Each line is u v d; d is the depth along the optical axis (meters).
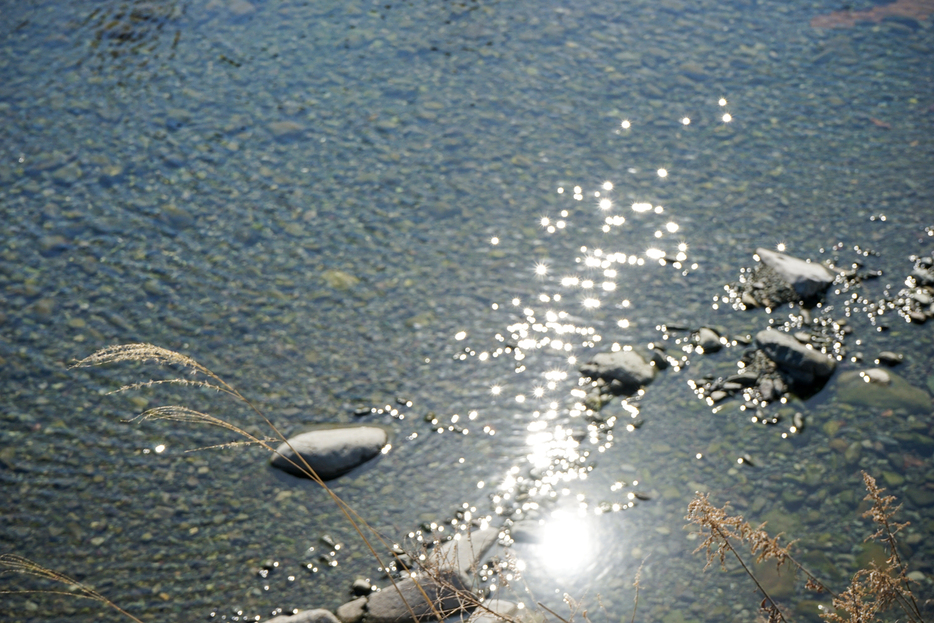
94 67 9.16
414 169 7.59
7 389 5.64
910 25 9.44
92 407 5.51
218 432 5.30
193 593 4.33
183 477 5.01
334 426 5.29
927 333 5.63
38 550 4.58
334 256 6.69
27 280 6.50
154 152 7.85
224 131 8.12
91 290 6.41
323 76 8.94
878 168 7.26
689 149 7.68
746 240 6.59
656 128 7.99
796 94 8.37
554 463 4.98
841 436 4.99
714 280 6.25
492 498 4.79
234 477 5.00
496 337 5.92
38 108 8.48
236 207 7.19
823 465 4.82
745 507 4.62
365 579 4.35
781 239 6.57
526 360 5.73
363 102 8.51
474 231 6.89
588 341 5.84
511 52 9.28
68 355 5.88
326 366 5.75
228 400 5.52
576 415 5.30
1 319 6.17
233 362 5.80
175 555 4.54
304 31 9.81
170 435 5.29
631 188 7.25
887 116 7.94
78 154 7.82
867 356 5.50
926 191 6.93
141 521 4.74
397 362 5.77
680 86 8.58
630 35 9.54
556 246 6.70
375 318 6.12
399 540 4.55
